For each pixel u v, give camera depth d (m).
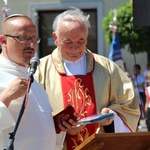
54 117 4.94
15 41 4.61
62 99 5.59
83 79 5.66
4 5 9.07
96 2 16.28
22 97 4.56
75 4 16.34
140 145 4.17
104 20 14.66
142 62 16.12
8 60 4.69
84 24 5.45
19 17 4.70
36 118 4.66
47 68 5.71
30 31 4.63
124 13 14.41
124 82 5.77
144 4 6.84
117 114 5.62
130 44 14.59
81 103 5.59
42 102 4.79
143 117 11.66
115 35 11.41
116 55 11.30
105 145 4.10
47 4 16.33
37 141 4.61
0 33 4.79
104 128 5.59
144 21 6.85
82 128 5.42
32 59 4.44
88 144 4.03
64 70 5.68
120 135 4.03
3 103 4.36
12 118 4.42
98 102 5.62
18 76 4.68
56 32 5.53
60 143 5.08
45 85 5.64
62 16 5.50
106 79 5.69
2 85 4.57
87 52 5.79
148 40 14.51
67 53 5.57
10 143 4.11
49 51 16.72
